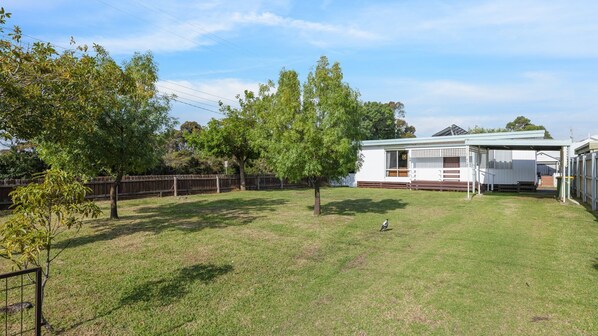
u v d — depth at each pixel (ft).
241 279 19.61
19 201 13.00
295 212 43.62
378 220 37.78
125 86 31.65
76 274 20.02
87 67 24.06
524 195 63.10
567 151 55.67
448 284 18.61
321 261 23.12
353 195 65.72
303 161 36.68
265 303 16.51
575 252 24.22
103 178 56.59
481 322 14.35
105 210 46.26
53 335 13.30
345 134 36.68
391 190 76.23
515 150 69.97
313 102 37.93
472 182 67.87
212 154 78.28
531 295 16.99
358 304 16.31
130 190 60.49
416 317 14.90
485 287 18.11
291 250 25.67
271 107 42.93
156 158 39.37
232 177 81.30
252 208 47.80
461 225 35.27
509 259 22.95
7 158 53.93
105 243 27.30
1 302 16.02
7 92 16.74
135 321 14.53
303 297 17.20
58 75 19.58
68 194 13.44
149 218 39.19
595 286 17.89
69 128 21.58
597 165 42.63
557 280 18.89
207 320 14.75
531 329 13.73
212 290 17.95
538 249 25.32
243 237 29.53
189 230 32.27
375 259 23.58
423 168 78.69
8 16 17.28
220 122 79.61
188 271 20.77
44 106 18.71
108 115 34.24
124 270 20.80
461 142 72.23
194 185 72.08
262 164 93.56
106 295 17.12
